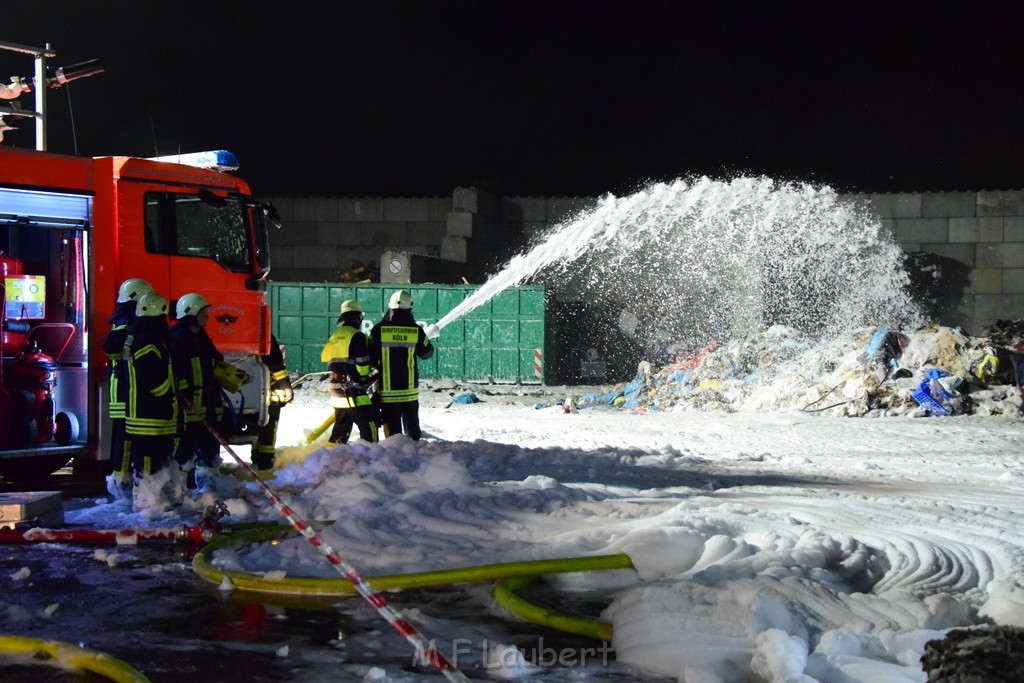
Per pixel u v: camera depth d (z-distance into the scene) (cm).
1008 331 2402
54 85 1027
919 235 2616
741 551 578
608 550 594
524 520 690
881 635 445
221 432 910
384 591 555
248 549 641
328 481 821
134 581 571
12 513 682
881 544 630
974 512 746
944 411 1683
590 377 2541
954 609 482
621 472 998
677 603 471
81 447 884
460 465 797
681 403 1823
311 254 2786
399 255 2372
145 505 778
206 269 936
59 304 928
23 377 880
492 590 545
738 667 417
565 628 481
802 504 778
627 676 427
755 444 1294
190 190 927
